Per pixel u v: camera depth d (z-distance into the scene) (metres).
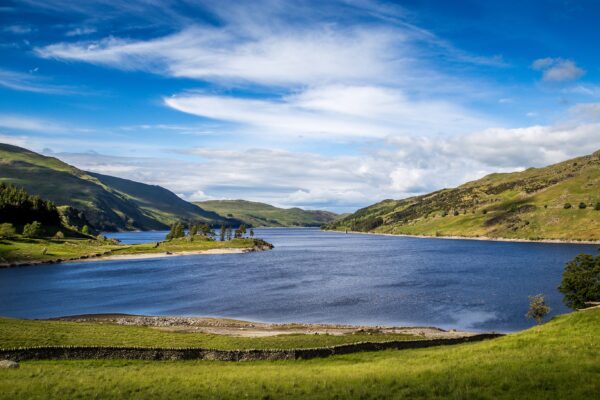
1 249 198.88
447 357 39.72
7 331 55.19
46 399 29.12
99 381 33.88
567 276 86.75
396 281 138.62
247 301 107.06
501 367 31.72
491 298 107.50
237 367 42.03
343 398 28.17
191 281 142.62
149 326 76.69
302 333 70.56
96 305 103.94
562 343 38.06
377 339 60.28
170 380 34.25
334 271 168.38
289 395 29.38
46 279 148.12
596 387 25.52
